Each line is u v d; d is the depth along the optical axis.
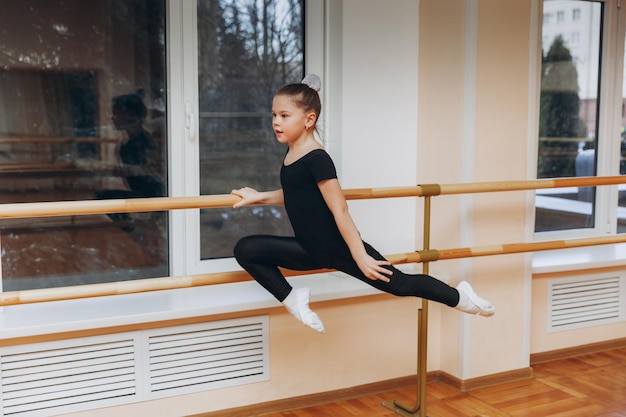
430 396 3.21
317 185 2.25
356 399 3.17
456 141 3.16
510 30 3.17
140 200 2.32
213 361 2.89
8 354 2.55
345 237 2.24
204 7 3.03
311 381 3.09
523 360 3.41
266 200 2.43
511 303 3.35
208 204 2.38
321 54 3.24
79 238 2.94
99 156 2.95
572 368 3.57
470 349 3.27
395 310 3.24
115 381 2.73
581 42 3.88
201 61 3.04
